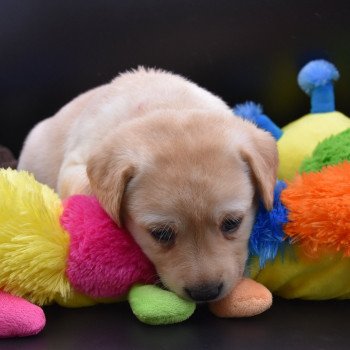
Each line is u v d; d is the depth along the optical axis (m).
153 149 0.49
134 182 0.49
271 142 0.52
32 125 0.76
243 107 0.69
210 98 0.62
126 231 0.49
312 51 0.72
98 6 0.73
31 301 0.46
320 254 0.46
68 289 0.46
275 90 0.73
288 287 0.49
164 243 0.48
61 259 0.46
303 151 0.64
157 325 0.45
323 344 0.43
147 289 0.46
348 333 0.44
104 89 0.66
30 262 0.45
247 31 0.72
